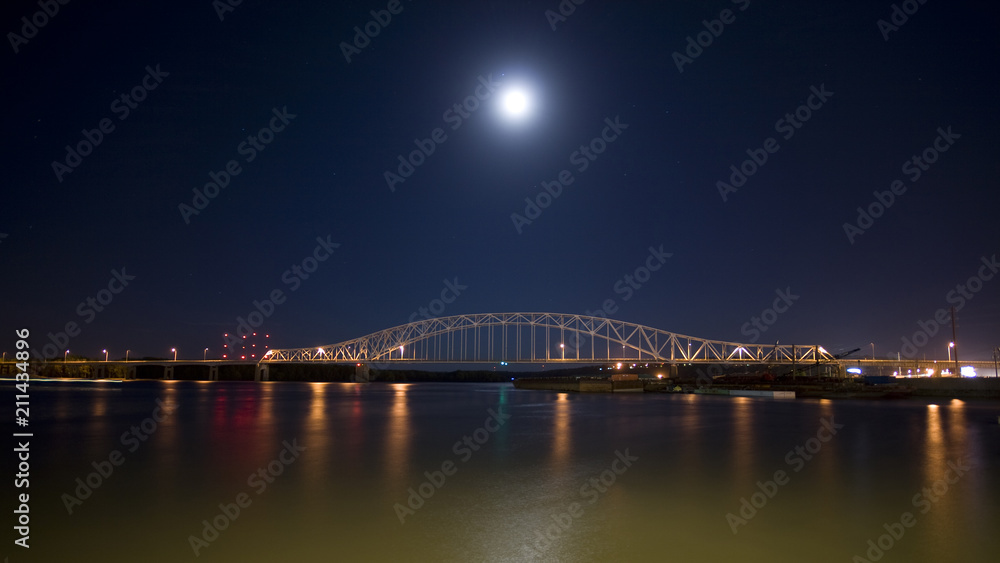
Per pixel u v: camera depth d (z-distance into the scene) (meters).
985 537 11.09
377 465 18.69
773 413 42.91
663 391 98.62
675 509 13.08
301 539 10.95
